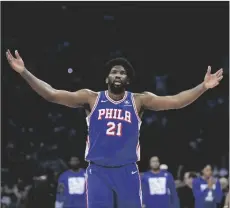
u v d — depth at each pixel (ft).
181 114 78.33
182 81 83.82
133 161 20.85
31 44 81.76
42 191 45.83
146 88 82.48
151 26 85.76
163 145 75.41
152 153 74.84
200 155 75.82
